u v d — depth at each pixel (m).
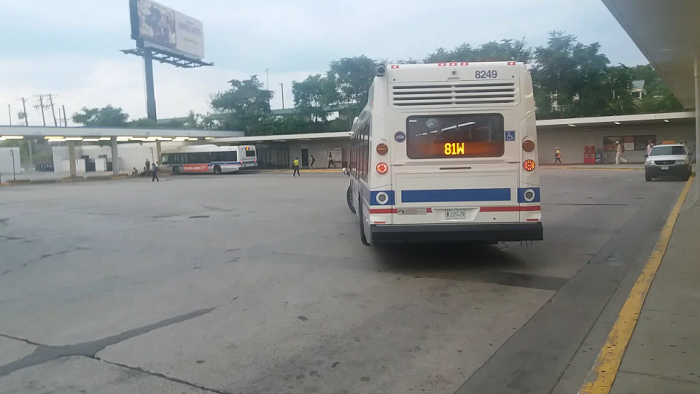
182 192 25.31
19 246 11.11
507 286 6.87
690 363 4.14
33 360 4.78
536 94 48.28
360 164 10.36
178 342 5.16
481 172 7.51
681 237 9.12
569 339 4.97
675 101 45.81
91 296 7.05
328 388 4.07
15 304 6.75
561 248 9.23
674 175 21.78
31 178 47.59
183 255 9.64
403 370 4.38
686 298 5.77
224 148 47.81
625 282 6.89
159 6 65.56
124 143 61.00
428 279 7.33
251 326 5.59
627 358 4.28
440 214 7.58
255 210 16.70
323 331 5.37
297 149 55.56
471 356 4.63
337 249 9.77
